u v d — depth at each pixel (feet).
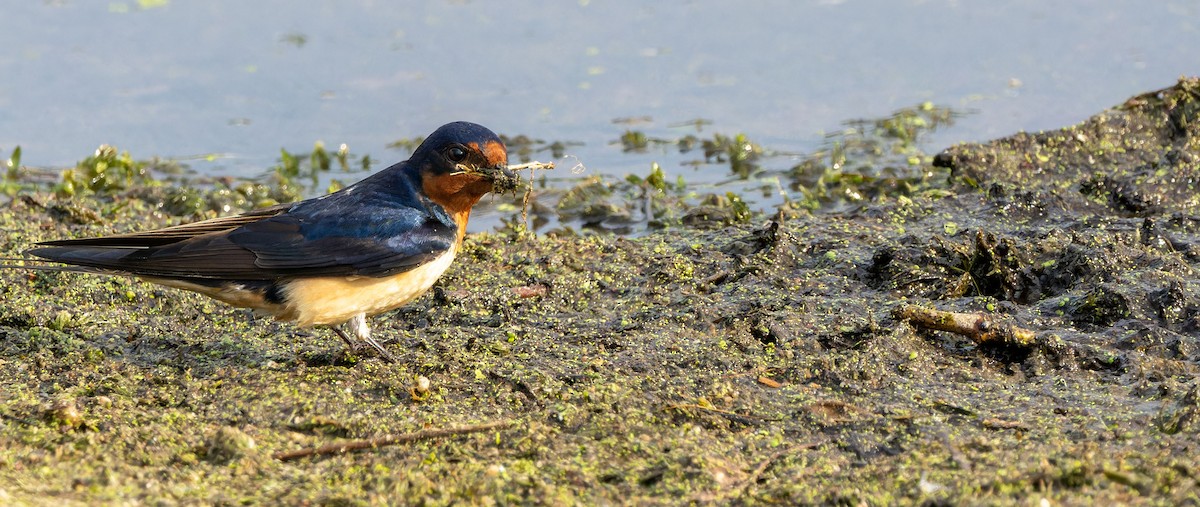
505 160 38.32
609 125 68.69
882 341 37.06
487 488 28.73
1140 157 55.77
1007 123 65.92
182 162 65.16
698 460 30.04
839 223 50.75
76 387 35.12
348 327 39.96
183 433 31.78
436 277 38.22
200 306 42.47
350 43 77.66
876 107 69.00
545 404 33.99
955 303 41.06
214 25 80.48
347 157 65.92
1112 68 71.00
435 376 36.01
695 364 36.65
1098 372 35.68
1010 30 77.41
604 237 51.42
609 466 30.42
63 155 65.36
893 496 27.84
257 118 69.51
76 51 76.13
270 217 37.22
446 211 38.58
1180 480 26.96
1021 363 36.27
